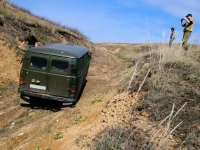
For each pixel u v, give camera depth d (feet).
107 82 37.60
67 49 26.45
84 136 15.74
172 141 13.52
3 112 23.16
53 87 24.11
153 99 17.81
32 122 21.85
